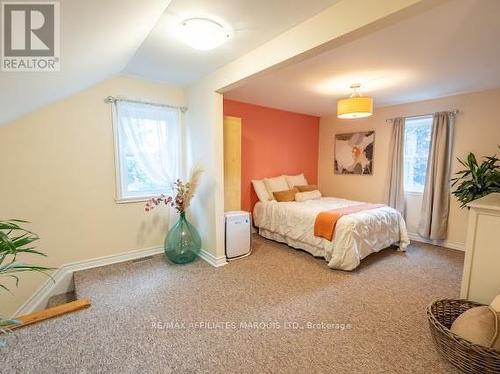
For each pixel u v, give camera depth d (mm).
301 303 2217
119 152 2986
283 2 1574
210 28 1787
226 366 1522
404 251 3578
